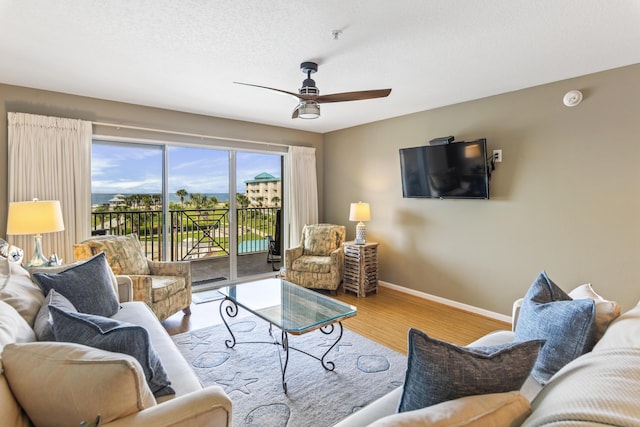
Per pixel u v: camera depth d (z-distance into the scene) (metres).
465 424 0.76
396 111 4.14
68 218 3.39
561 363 1.40
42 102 3.31
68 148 3.38
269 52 2.45
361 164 4.93
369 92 2.50
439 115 3.93
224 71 2.83
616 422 0.61
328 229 4.80
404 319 3.49
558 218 3.05
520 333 1.62
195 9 1.90
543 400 0.82
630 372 0.75
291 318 2.35
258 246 5.32
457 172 3.64
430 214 4.08
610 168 2.75
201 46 2.36
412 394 1.00
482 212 3.59
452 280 3.89
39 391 0.95
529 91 3.20
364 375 2.38
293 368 2.47
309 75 2.66
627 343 1.15
